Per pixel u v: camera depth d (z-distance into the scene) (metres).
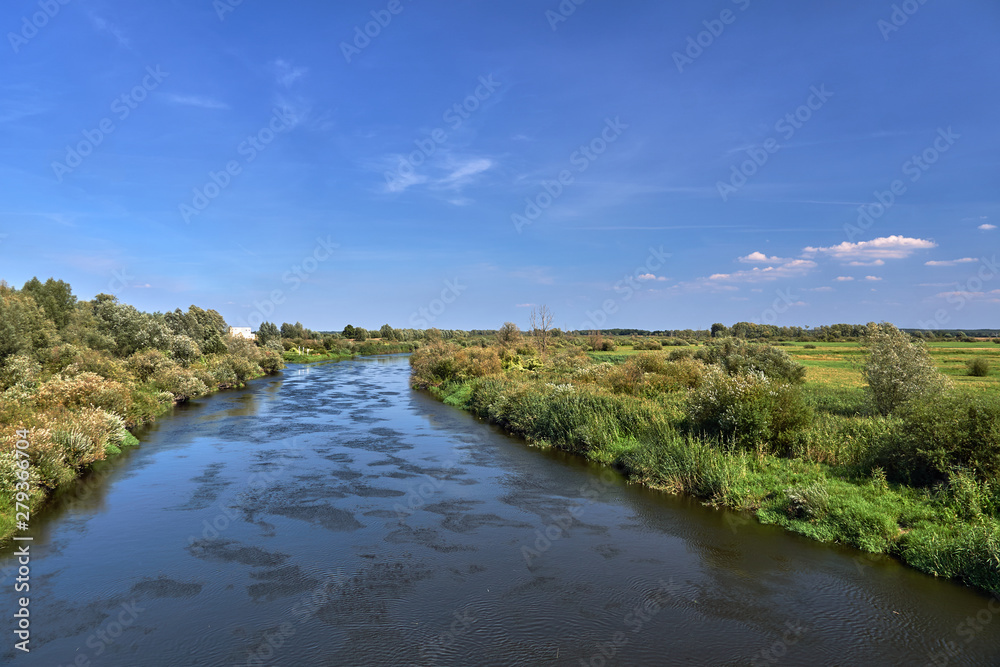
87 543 10.80
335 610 8.24
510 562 9.98
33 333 29.84
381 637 7.49
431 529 11.68
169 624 7.80
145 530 11.52
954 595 8.54
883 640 7.35
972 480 10.69
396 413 29.02
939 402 12.62
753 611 8.16
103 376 26.42
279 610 8.24
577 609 8.27
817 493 11.59
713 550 10.44
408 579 9.30
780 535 11.16
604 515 12.53
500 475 16.12
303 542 10.94
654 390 26.16
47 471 13.93
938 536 9.62
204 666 6.79
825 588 8.83
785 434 15.22
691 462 14.41
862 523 10.52
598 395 22.84
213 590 8.87
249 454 18.73
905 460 12.26
